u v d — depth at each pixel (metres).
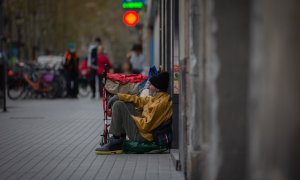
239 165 6.73
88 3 91.44
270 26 5.09
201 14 7.72
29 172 9.64
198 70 7.99
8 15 53.34
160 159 10.75
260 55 5.16
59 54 76.56
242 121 6.71
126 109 11.31
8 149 12.16
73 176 9.27
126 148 11.41
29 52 64.06
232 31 6.67
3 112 21.28
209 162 7.07
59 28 76.00
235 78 6.69
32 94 29.36
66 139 13.66
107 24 96.88
